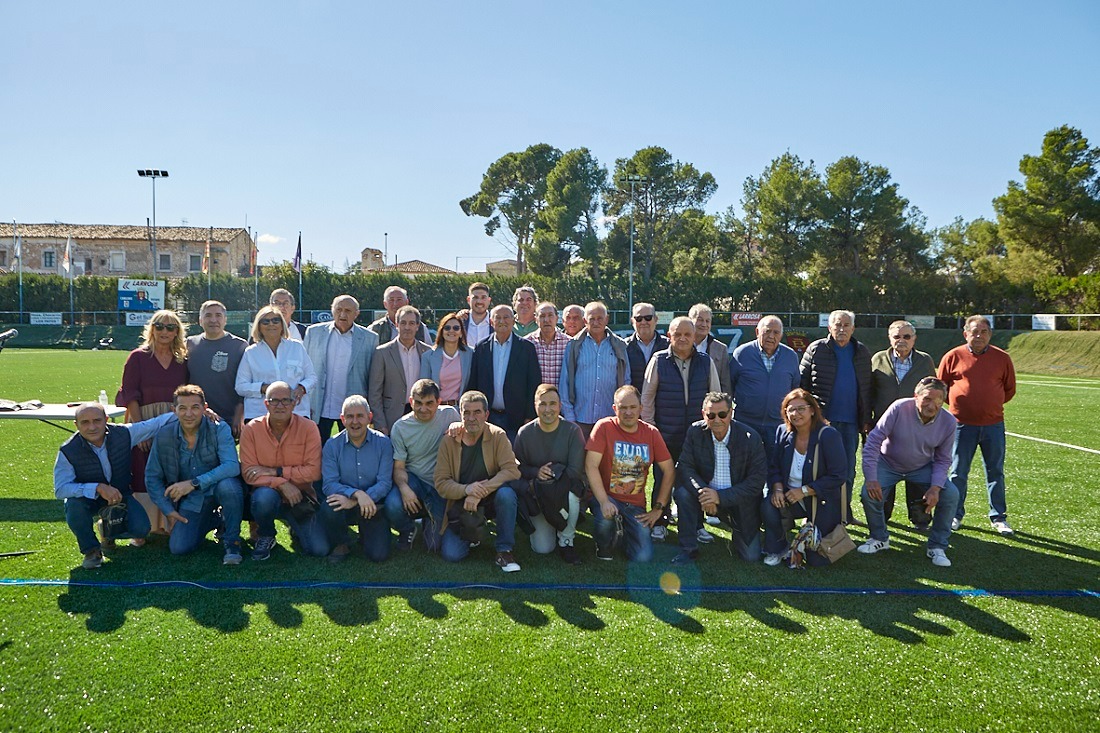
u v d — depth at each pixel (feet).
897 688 10.52
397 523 16.11
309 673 10.64
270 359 18.40
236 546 15.65
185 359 18.44
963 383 19.25
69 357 86.99
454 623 12.44
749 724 9.56
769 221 144.46
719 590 14.26
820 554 15.80
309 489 16.43
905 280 132.77
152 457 15.75
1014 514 20.71
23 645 11.43
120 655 11.12
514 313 20.79
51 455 26.96
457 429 15.85
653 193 152.15
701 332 19.63
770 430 18.85
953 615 13.14
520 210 179.52
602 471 16.79
